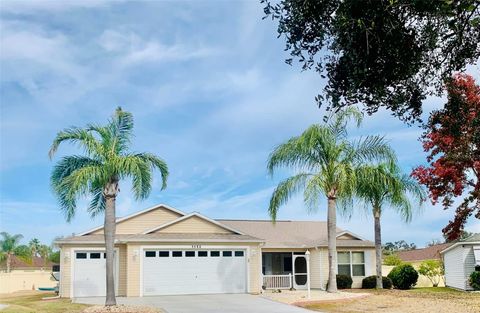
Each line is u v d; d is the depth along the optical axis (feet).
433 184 68.64
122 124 72.38
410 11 20.83
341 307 68.74
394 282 109.81
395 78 21.83
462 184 65.77
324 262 108.06
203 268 92.99
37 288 153.48
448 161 63.21
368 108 24.49
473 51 24.14
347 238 113.60
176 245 92.32
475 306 65.82
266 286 103.86
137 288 88.89
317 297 80.69
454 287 107.55
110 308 65.77
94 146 69.15
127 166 68.03
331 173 89.56
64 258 89.86
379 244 102.47
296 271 113.80
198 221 99.91
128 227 101.14
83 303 76.23
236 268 94.58
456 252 106.63
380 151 91.86
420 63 22.77
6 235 211.61
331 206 90.02
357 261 109.91
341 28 20.34
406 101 24.93
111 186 69.67
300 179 89.86
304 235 118.42
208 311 65.00
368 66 20.98
